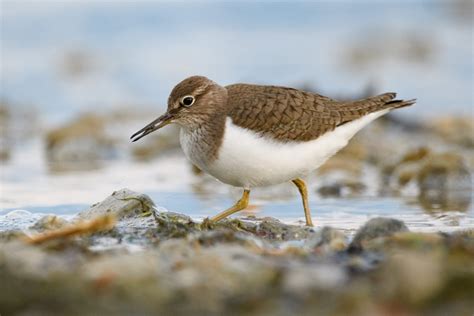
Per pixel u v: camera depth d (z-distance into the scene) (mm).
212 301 8016
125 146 20484
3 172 17531
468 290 8094
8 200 14523
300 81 25125
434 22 32000
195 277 8352
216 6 32625
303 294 8094
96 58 28531
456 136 20656
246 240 10125
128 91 26016
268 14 33000
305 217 13102
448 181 16188
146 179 16969
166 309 7934
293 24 32500
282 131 11703
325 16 32938
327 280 8312
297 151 11875
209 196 15242
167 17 31797
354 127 12484
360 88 25031
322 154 12203
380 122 21844
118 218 11773
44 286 8227
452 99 24266
